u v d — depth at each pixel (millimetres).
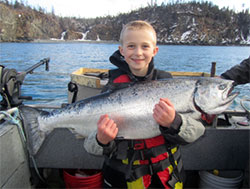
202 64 20125
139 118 1582
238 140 2191
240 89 8930
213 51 42312
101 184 2361
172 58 25672
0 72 2047
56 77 12500
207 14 83812
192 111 1604
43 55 28781
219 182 2199
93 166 2291
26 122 1971
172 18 83688
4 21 75562
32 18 89062
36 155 2252
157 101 1575
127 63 1740
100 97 1728
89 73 4988
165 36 80375
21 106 2016
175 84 1625
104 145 1432
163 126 1374
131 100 1616
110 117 1647
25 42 77188
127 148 1595
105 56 29047
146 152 1553
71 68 16609
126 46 1593
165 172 1571
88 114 1730
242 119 2654
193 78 1668
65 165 2293
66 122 1832
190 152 2213
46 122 1908
